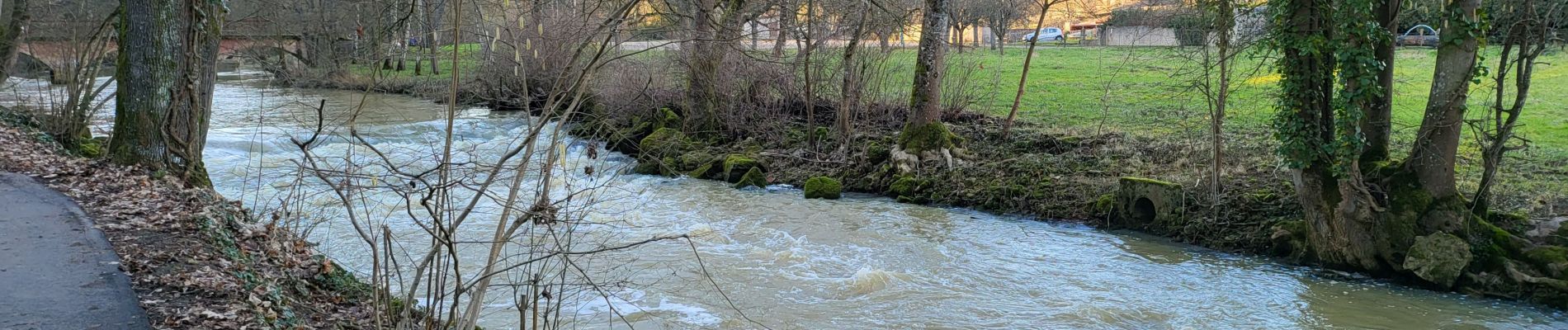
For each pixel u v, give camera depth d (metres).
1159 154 18.42
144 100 12.95
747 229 15.56
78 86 18.00
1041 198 17.17
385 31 12.28
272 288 8.48
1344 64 12.15
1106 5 43.59
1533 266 11.62
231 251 9.38
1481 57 11.98
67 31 19.44
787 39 23.97
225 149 21.64
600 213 15.81
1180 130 20.73
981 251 14.34
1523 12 11.69
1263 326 10.84
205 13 13.52
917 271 13.06
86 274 8.06
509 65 20.11
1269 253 13.96
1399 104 20.17
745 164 20.89
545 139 21.88
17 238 9.18
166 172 12.88
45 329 6.64
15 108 17.33
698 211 17.16
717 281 12.20
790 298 11.59
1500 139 12.20
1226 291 12.20
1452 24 11.81
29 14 19.34
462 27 10.25
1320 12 12.26
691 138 23.55
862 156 20.64
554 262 12.33
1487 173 12.41
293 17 34.03
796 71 23.98
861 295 11.78
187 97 13.22
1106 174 17.61
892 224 16.19
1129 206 15.82
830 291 11.93
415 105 32.78
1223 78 15.50
